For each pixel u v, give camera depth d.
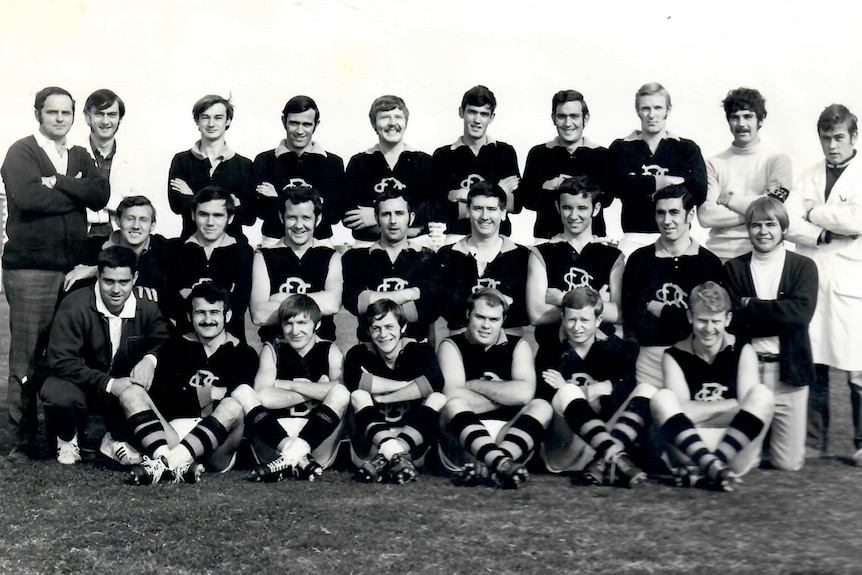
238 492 4.18
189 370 4.76
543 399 4.54
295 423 4.64
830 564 3.21
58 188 4.94
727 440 4.29
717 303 4.43
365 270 5.04
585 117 5.35
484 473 4.33
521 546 3.41
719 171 5.32
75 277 5.02
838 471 4.55
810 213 5.03
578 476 4.50
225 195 5.05
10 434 5.01
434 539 3.49
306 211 4.98
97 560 3.28
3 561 3.28
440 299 5.02
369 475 4.35
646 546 3.40
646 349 4.84
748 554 3.32
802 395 4.61
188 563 3.24
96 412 4.88
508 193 5.41
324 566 3.20
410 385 4.60
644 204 5.22
